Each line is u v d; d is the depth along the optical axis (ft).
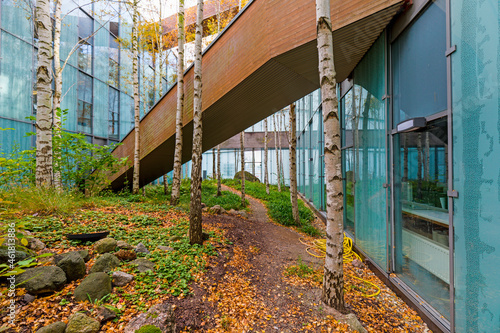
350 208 22.36
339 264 10.04
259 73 17.74
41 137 15.70
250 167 99.14
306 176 50.52
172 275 10.53
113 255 10.48
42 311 7.18
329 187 10.14
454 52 8.50
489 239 7.02
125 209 20.70
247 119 24.95
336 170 9.99
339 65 18.99
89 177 25.45
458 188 8.29
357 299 11.43
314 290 11.71
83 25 41.60
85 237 11.87
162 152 30.07
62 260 8.85
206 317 8.90
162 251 12.78
